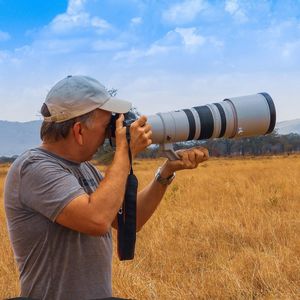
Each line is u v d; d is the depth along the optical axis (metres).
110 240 2.66
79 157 2.58
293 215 9.47
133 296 5.30
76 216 2.40
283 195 12.34
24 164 2.48
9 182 2.52
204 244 7.50
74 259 2.50
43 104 2.58
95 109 2.53
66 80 2.53
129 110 2.59
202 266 6.48
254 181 17.84
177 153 2.98
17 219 2.50
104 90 2.57
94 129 2.54
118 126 2.55
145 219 3.08
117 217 2.68
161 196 3.08
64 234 2.49
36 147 2.60
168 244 7.54
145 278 5.86
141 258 6.66
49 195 2.43
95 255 2.54
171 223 8.72
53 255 2.49
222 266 6.05
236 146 99.12
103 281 2.57
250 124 2.98
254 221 8.65
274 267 5.84
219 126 2.93
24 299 2.46
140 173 28.48
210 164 48.38
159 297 5.36
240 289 5.37
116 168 2.49
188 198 12.66
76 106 2.49
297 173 20.52
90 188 2.62
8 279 5.96
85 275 2.52
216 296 5.37
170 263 6.60
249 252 6.57
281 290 5.34
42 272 2.50
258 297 5.38
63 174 2.46
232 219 8.72
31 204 2.46
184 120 2.88
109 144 2.70
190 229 8.49
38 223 2.48
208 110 2.94
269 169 27.20
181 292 5.45
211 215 9.45
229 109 2.95
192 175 24.20
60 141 2.55
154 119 2.86
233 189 14.09
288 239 7.45
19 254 2.54
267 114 2.98
